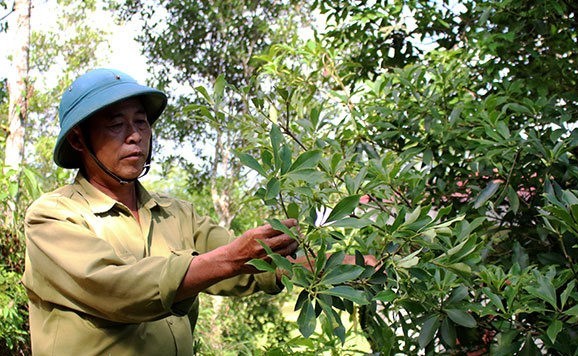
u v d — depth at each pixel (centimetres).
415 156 271
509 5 302
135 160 194
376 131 282
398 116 273
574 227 173
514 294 179
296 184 193
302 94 309
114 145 191
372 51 357
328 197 203
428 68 285
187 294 170
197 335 570
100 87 192
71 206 191
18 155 636
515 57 321
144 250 197
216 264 166
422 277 175
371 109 268
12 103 647
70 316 183
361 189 212
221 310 784
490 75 310
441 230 173
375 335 219
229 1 1116
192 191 1222
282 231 156
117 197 199
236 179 1130
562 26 310
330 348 235
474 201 254
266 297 870
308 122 241
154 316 172
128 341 184
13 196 409
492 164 251
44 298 184
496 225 282
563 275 197
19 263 418
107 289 171
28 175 415
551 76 311
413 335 247
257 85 227
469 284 188
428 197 273
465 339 218
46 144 898
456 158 264
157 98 203
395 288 199
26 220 189
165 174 1219
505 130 230
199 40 1152
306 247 165
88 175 201
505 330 201
